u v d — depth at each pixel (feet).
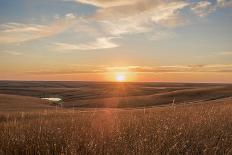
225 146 18.13
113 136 19.74
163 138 18.51
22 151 16.58
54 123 26.91
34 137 18.81
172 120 25.27
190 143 18.56
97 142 17.78
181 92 331.57
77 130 21.72
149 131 21.15
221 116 29.01
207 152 16.70
